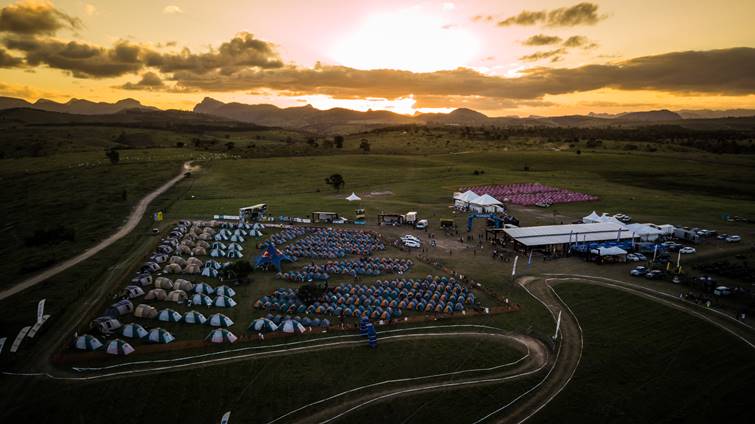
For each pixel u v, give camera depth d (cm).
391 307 5950
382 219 10694
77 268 7281
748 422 3975
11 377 4409
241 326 5441
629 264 7675
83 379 4403
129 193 13500
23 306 5881
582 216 11294
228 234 9162
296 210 11875
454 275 7119
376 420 3956
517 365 4741
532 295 6394
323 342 5116
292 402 4156
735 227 9969
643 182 16162
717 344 5069
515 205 12775
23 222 10725
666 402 4241
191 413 4019
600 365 4759
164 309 5791
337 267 7338
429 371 4619
